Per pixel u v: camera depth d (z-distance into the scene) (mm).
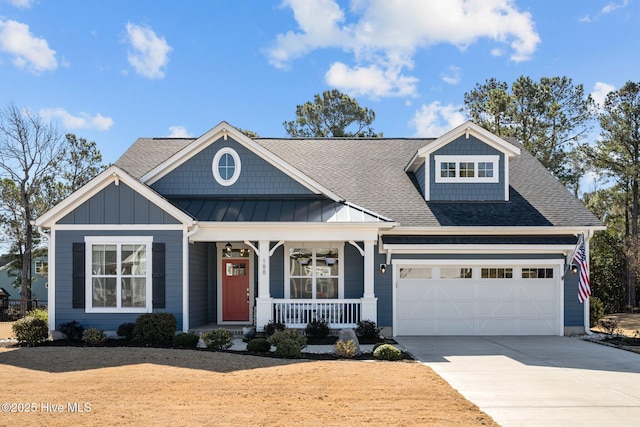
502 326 19562
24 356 13945
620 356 15078
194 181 20188
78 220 17703
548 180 22812
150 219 17734
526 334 19547
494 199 21031
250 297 20906
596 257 34000
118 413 8930
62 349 15141
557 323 19547
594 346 16953
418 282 19500
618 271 34250
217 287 20953
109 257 17781
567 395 10609
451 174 21031
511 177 23062
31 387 10648
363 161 23766
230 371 12281
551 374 12617
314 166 23078
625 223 39594
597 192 43656
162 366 12695
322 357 14570
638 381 11883
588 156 36906
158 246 17688
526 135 38531
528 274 19703
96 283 17719
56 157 35500
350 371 12469
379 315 19266
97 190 17766
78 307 17609
